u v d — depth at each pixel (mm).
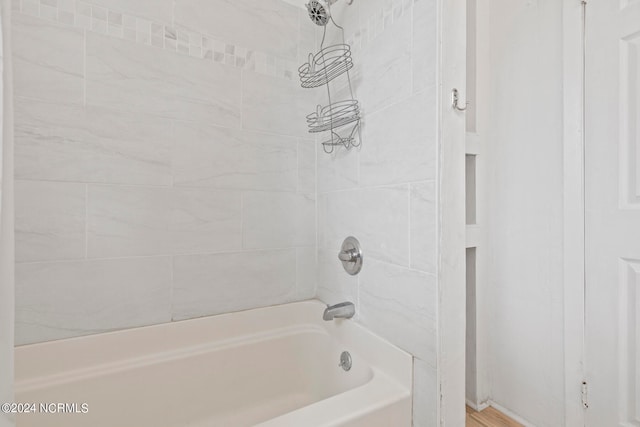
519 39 1597
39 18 1062
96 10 1148
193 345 1313
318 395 1447
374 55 1187
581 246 1349
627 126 1214
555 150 1441
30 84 1052
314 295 1637
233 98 1417
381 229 1149
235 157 1425
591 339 1322
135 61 1214
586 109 1335
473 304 1751
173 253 1294
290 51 1565
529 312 1549
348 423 853
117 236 1191
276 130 1526
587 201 1335
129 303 1213
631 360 1211
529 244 1549
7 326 567
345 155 1384
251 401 1388
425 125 948
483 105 1769
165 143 1273
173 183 1291
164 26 1267
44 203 1078
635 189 1192
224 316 1385
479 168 1766
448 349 908
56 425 1045
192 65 1323
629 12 1196
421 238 964
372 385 1018
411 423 981
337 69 1416
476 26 1747
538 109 1509
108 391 1127
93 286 1154
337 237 1443
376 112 1176
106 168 1171
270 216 1516
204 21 1351
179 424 1238
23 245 1050
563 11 1396
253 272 1473
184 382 1259
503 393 1673
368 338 1186
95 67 1148
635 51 1186
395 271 1076
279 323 1502
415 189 987
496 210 1710
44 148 1074
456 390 922
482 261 1761
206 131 1356
